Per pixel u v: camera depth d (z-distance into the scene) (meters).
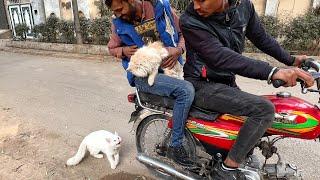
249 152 2.50
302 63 2.56
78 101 5.34
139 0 2.81
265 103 2.22
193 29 2.29
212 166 2.66
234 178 2.43
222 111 2.42
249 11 2.48
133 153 3.63
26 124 4.48
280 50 2.61
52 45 10.25
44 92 5.92
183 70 2.69
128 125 4.35
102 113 4.79
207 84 2.49
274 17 7.84
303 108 2.28
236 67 2.19
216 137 2.51
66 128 4.32
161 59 2.62
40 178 3.22
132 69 2.63
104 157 3.55
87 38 10.21
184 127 2.62
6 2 13.63
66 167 3.40
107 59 8.40
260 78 2.15
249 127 2.27
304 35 7.15
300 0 8.68
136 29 2.83
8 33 13.71
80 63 8.20
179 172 2.79
